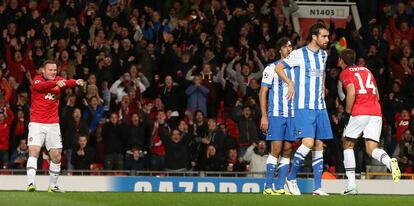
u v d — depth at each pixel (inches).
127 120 1668.3
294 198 932.0
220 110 1835.6
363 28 2084.2
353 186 1168.2
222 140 1652.3
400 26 2127.2
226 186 1524.4
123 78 1786.4
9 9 1927.9
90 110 1699.1
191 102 1812.3
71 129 1632.6
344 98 1819.6
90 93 1711.4
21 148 1631.4
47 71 1173.1
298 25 2228.1
